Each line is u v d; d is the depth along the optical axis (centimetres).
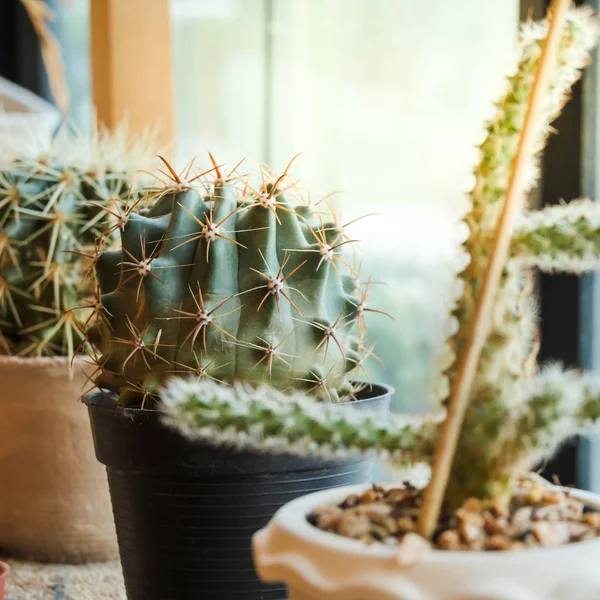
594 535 47
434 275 89
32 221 72
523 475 51
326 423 48
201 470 59
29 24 127
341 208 92
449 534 47
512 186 47
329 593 46
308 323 60
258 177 72
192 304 59
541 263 49
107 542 73
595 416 47
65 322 73
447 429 47
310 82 94
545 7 77
